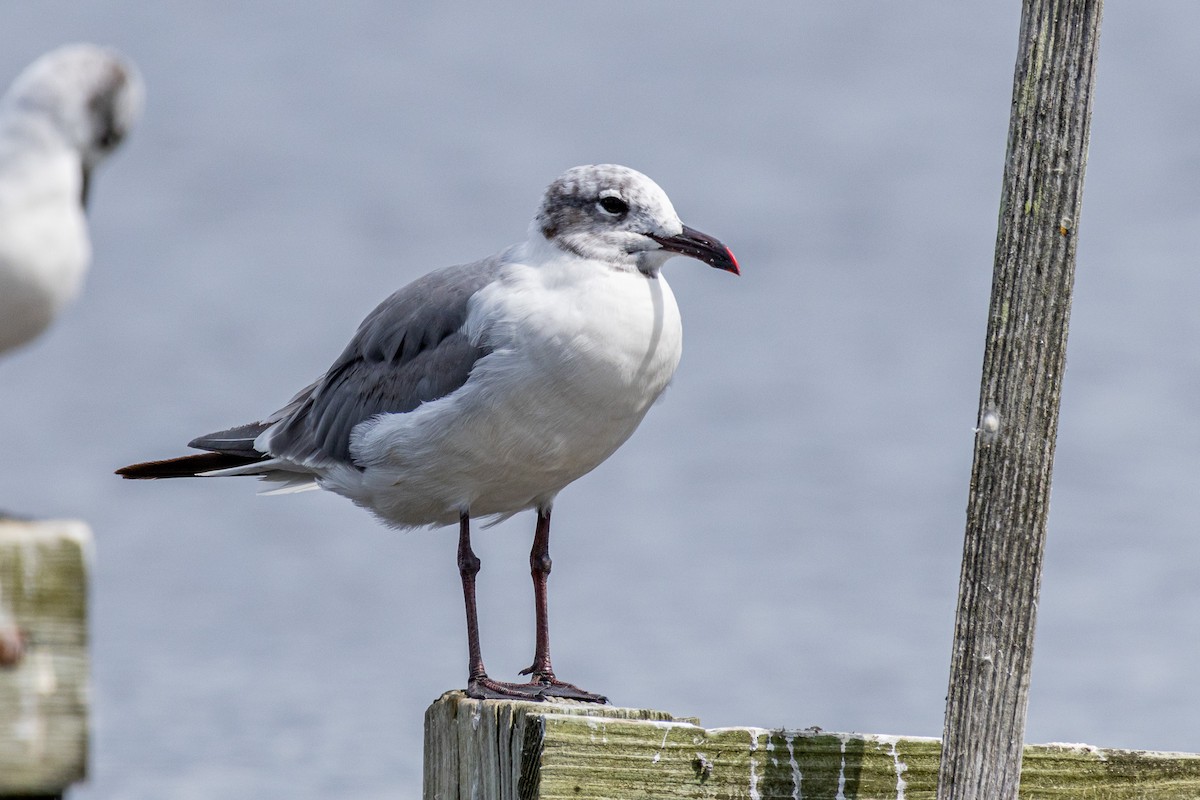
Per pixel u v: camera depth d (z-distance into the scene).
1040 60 9.30
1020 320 9.38
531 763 9.09
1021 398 9.40
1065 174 9.31
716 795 9.25
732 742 9.30
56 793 6.15
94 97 7.51
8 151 7.33
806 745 9.42
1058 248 9.34
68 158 7.45
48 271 7.34
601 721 9.05
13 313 7.38
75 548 6.11
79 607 6.11
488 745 9.50
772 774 9.37
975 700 9.46
